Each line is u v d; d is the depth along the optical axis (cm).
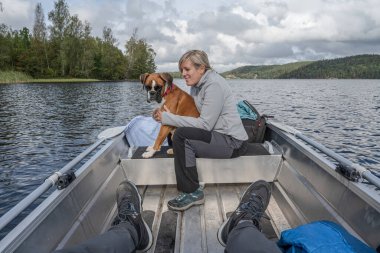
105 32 8406
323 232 149
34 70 6706
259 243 144
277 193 275
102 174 250
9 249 125
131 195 214
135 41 8575
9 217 136
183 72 252
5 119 1588
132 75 8412
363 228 164
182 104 300
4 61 6288
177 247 208
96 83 6031
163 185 304
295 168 266
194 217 244
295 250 145
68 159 850
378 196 159
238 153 265
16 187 652
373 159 891
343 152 960
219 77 253
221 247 206
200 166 279
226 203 267
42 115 1752
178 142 246
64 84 5391
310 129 1340
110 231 166
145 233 191
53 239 160
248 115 376
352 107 2200
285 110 2009
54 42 7094
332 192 200
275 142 339
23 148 971
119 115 1789
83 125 1440
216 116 248
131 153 307
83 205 206
